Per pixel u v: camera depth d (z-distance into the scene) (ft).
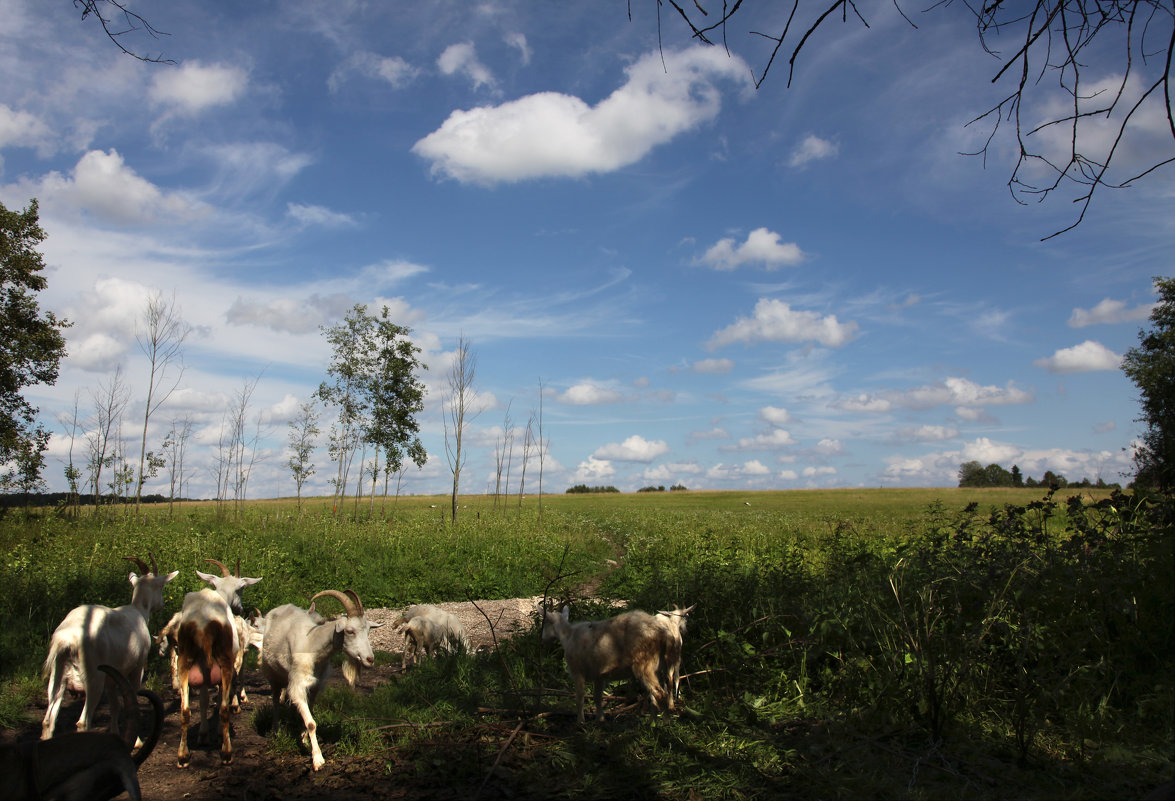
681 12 10.24
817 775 16.89
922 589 22.95
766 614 27.09
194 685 19.86
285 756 20.12
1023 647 20.16
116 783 13.80
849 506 199.62
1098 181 10.90
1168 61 9.75
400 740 20.93
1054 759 17.58
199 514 103.14
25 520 80.53
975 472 396.57
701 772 17.43
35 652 29.27
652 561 62.39
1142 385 99.66
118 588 40.50
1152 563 22.94
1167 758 17.01
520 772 18.21
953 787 16.07
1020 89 11.18
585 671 22.52
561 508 189.57
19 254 92.89
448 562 60.39
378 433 101.96
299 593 49.34
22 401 93.45
